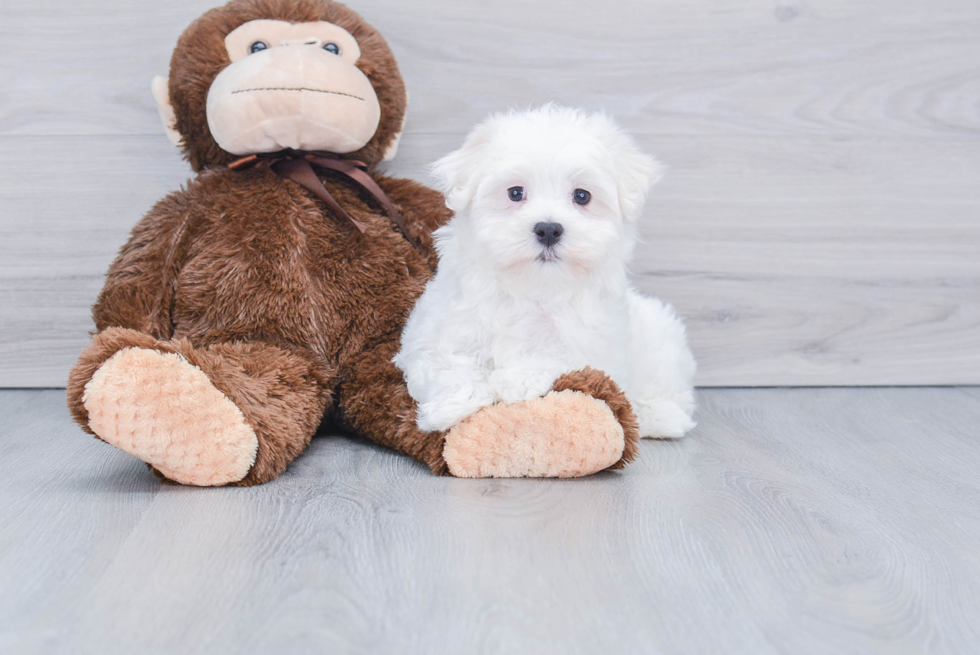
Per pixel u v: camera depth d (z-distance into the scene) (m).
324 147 1.87
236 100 1.76
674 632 1.01
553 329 1.65
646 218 2.34
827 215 2.38
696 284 2.38
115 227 2.25
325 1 1.99
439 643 0.97
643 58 2.28
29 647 0.95
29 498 1.43
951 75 2.34
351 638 0.98
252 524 1.32
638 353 1.92
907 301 2.43
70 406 1.42
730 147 2.33
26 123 2.19
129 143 2.22
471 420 1.57
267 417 1.53
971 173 2.39
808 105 2.33
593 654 0.95
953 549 1.28
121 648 0.95
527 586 1.12
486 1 2.23
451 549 1.23
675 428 1.89
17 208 2.22
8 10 2.14
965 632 1.03
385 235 1.89
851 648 0.98
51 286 2.26
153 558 1.19
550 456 1.55
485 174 1.60
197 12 2.18
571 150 1.57
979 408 2.24
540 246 1.54
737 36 2.29
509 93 2.27
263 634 0.98
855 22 2.30
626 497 1.48
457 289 1.67
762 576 1.17
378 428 1.72
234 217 1.78
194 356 1.50
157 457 1.45
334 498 1.45
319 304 1.78
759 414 2.16
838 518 1.40
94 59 2.18
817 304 2.42
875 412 2.19
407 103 2.11
